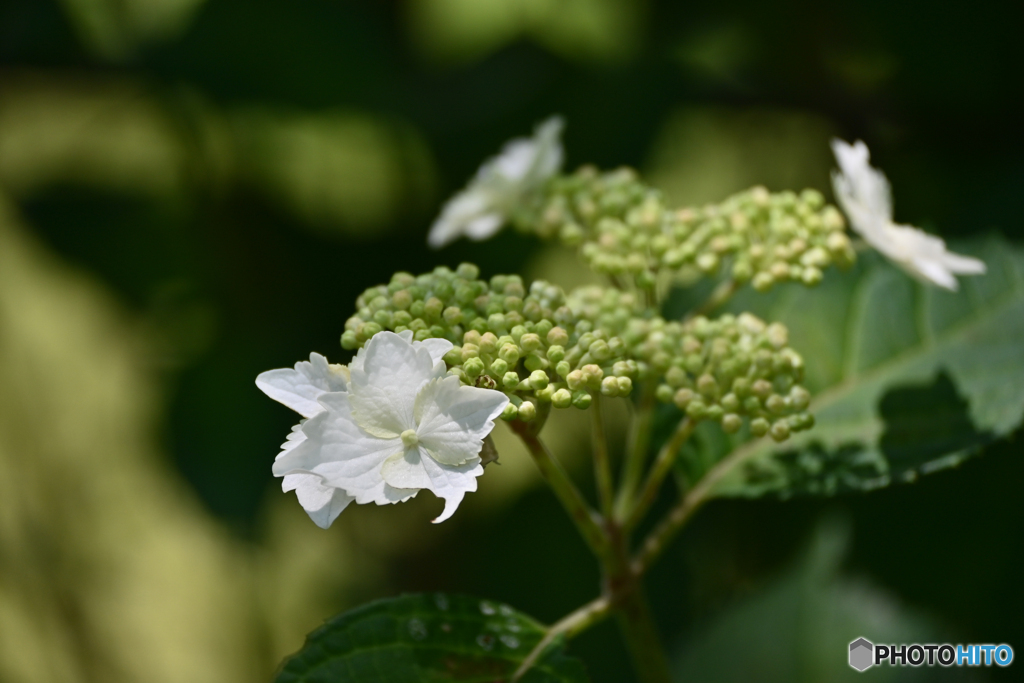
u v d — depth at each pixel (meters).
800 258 0.50
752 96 0.64
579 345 0.47
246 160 0.67
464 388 0.45
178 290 0.66
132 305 0.66
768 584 0.56
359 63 0.62
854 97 0.63
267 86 0.62
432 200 0.65
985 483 0.58
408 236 0.65
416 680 0.47
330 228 0.66
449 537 0.67
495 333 0.47
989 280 0.53
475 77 0.66
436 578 0.67
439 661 0.47
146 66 0.62
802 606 0.55
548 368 0.47
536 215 0.53
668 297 0.54
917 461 0.50
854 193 0.50
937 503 0.58
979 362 0.52
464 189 0.63
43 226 0.66
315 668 0.47
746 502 0.61
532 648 0.48
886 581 0.58
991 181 0.59
